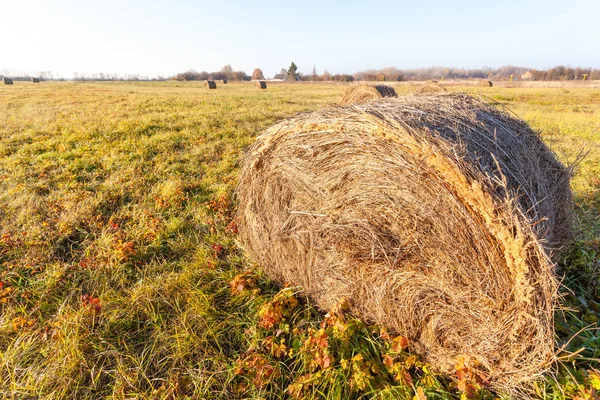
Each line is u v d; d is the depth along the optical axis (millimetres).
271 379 2350
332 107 2982
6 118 11500
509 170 2375
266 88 35719
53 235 4078
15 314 2945
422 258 2332
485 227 2039
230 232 4234
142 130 9500
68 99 18141
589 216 4207
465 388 2104
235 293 3152
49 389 2303
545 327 1957
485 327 2141
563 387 2039
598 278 3049
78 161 6832
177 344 2590
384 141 2359
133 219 4566
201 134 9203
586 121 11641
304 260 3074
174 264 3637
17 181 5734
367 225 2535
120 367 2404
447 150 2115
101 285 3277
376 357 2482
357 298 2771
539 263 1938
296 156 2926
